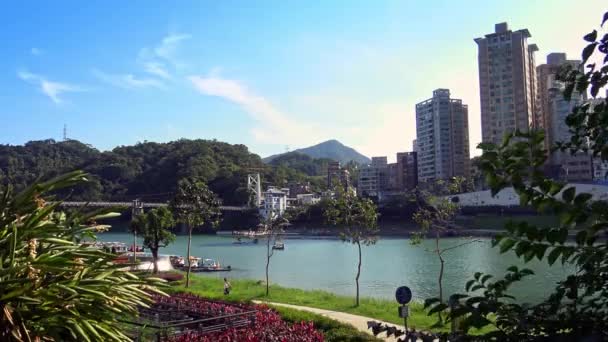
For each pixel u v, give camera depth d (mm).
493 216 95438
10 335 5535
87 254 6414
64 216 7430
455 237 92750
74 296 5840
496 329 3439
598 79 3418
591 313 3045
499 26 122000
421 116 170875
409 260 65250
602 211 3000
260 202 174000
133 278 6648
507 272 3541
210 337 15891
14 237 5797
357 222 31078
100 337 5902
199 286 36156
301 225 148500
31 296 5723
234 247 107938
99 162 188500
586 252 3012
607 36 3332
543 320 3096
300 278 51812
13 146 170500
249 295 30281
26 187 7004
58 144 193625
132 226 47656
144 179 186000
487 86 120875
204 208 40656
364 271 55719
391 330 4129
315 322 19844
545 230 3115
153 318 18141
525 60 117875
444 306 3365
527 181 3215
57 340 5688
